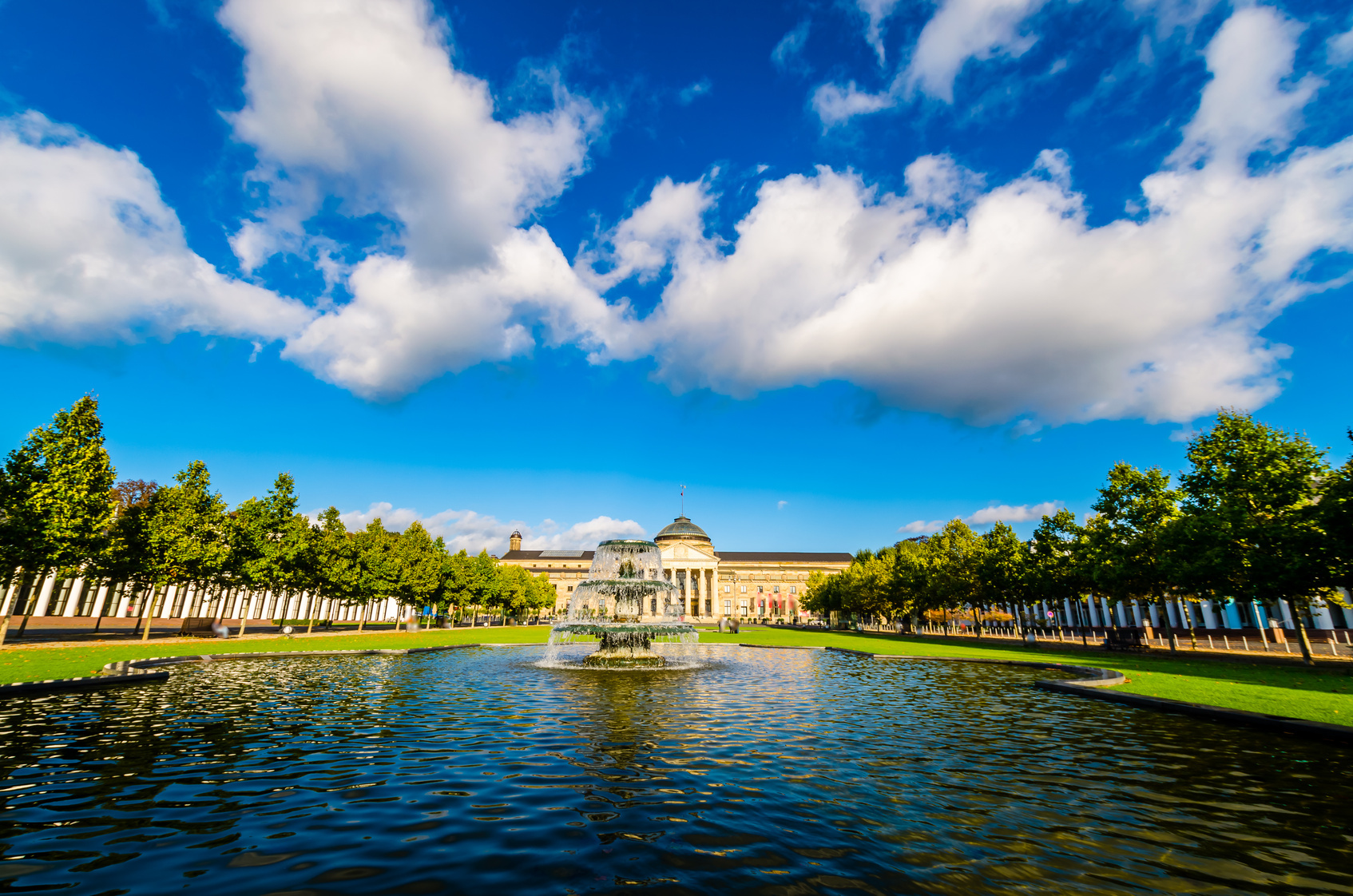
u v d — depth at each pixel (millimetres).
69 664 20969
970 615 78250
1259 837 6848
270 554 39031
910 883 5566
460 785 8391
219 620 39125
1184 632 49406
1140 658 30672
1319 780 9055
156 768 9141
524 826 6879
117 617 58438
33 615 50344
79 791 8023
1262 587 27328
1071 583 41469
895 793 8281
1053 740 11727
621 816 7234
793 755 10273
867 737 11828
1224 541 28219
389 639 41562
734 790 8312
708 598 137625
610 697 16656
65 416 27609
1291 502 27703
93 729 11844
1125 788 8617
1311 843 6676
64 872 5613
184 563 34406
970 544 56094
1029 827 7070
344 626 71750
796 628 84188
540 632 58875
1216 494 30328
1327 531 23953
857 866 5914
